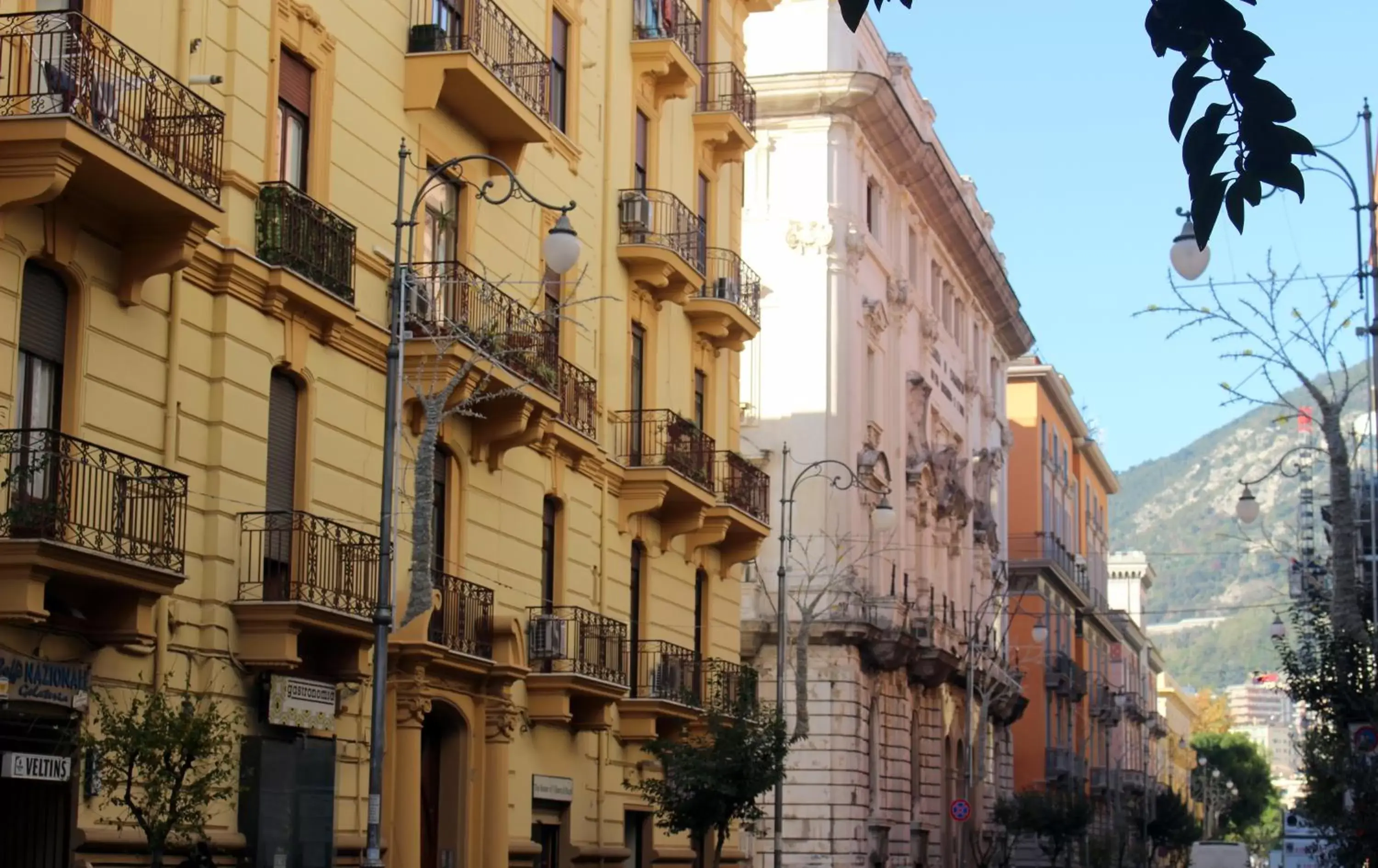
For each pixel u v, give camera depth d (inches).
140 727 642.8
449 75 945.5
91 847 668.7
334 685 836.6
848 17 254.8
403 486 924.6
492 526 1027.3
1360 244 1076.5
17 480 633.6
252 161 797.9
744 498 1398.9
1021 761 3149.6
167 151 693.9
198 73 759.7
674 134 1374.3
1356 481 1497.3
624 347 1248.8
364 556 831.1
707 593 1408.7
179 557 716.7
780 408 1936.5
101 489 672.4
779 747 1205.7
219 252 766.5
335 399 861.8
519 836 1040.8
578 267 1167.0
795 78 1943.9
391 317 810.2
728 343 1433.3
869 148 2053.4
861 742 1911.9
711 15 1470.2
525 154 1075.3
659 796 1181.7
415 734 903.7
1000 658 2691.9
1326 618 1291.8
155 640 692.7
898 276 2183.8
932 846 2268.7
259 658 764.0
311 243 822.5
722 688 1354.6
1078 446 3951.8
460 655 935.7
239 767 744.3
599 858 1160.8
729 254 1478.8
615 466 1222.3
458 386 929.5
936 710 2325.3
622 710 1217.4
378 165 911.7
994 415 2898.6
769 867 1854.1
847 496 1926.7
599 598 1195.3
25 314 662.5
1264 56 236.1
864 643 1923.0
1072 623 3644.2
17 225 649.0
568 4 1163.9
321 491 845.8
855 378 1979.6
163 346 736.3
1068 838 2630.4
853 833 1868.8
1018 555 3284.9
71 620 663.8
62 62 641.0
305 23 844.0
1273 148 239.0
